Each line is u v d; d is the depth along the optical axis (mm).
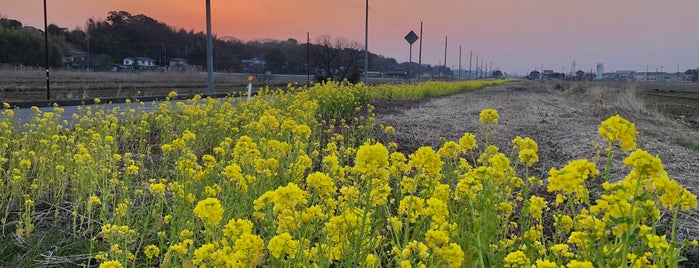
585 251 2631
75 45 88875
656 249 2461
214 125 9695
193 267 3127
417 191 4863
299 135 6656
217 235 3717
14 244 4484
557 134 12305
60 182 5863
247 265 2752
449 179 4508
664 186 2531
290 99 15016
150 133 10562
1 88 26688
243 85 45125
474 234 2910
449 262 2744
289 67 89562
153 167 6957
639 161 2252
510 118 16484
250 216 4500
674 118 19156
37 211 5441
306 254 2910
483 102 25297
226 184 4789
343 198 3869
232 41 95312
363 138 10414
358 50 57000
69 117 14320
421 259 2826
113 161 6230
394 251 3068
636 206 2479
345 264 3008
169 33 98812
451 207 3436
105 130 8727
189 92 31641
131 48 93250
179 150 7836
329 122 13078
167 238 4379
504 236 3451
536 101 27266
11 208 5449
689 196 2602
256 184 4348
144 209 5297
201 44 98125
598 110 19141
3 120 9312
